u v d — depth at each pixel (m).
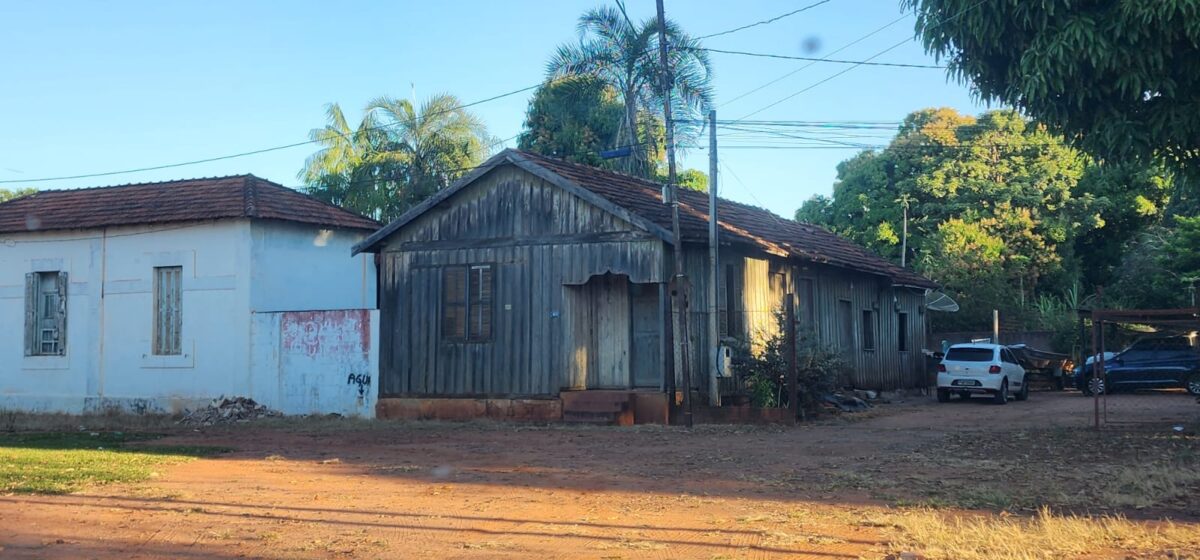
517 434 17.38
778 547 7.62
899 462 12.70
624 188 21.78
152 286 23.34
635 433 17.19
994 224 43.88
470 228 20.81
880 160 49.12
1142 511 9.00
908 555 7.17
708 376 19.97
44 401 24.34
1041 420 19.14
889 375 29.45
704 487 10.76
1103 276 46.72
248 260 22.31
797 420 19.12
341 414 21.38
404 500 10.12
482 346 20.44
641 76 31.91
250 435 18.03
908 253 46.91
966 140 47.06
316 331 21.69
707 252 20.28
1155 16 12.41
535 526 8.63
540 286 19.97
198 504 9.97
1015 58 14.08
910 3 15.08
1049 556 7.13
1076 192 45.38
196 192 24.30
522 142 39.38
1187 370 26.86
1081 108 13.74
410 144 39.62
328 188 40.78
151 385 23.14
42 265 24.67
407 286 21.36
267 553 7.72
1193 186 15.21
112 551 7.85
